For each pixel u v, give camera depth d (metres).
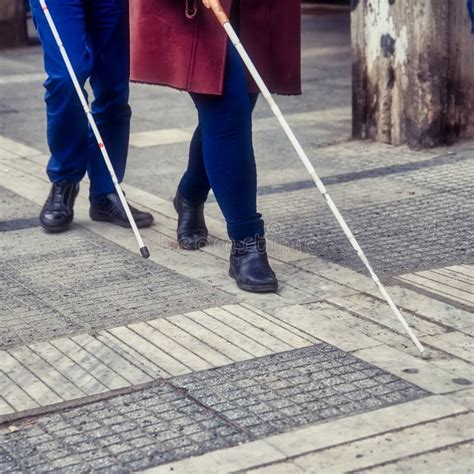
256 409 4.00
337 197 7.07
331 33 17.23
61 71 5.93
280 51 5.39
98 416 4.00
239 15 5.27
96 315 5.02
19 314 5.08
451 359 4.41
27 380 4.32
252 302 5.12
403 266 5.62
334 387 4.16
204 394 4.14
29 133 9.88
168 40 5.08
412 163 7.98
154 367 4.40
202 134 5.27
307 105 10.83
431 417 3.88
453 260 5.70
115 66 6.16
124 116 6.38
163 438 3.81
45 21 5.89
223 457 3.65
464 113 8.55
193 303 5.13
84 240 6.26
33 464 3.67
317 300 5.14
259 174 7.83
